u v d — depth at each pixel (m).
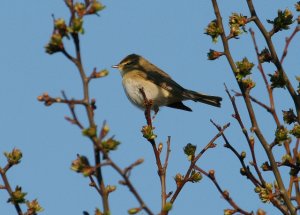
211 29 11.29
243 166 10.93
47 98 7.75
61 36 8.09
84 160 8.14
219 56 11.20
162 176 10.58
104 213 8.00
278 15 11.58
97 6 8.10
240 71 10.89
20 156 9.80
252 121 10.79
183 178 10.88
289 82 11.71
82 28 8.02
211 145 11.04
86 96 7.84
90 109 7.79
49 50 8.07
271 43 11.66
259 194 10.50
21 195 9.58
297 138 11.09
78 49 8.07
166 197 10.45
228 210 10.02
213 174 10.27
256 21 11.55
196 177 10.69
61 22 8.09
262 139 10.73
